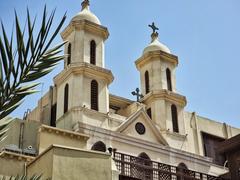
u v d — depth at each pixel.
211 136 41.00
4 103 7.44
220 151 28.81
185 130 37.19
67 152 18.83
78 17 36.47
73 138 26.53
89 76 33.81
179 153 34.28
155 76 38.78
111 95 36.78
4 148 24.47
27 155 22.72
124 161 24.36
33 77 7.60
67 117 32.06
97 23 36.72
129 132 32.72
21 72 7.56
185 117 40.06
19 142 28.81
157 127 35.19
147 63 40.03
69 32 36.56
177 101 37.97
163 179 25.62
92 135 30.31
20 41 7.48
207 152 39.78
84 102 32.34
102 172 19.34
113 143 31.03
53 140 25.72
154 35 41.84
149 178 24.98
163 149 33.44
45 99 38.19
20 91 7.52
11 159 20.73
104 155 19.83
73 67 33.41
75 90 32.81
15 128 29.22
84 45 35.16
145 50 40.69
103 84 34.19
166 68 39.62
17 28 7.46
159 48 40.22
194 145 39.06
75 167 18.70
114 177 20.23
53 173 18.00
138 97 38.16
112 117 33.25
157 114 36.53
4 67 7.38
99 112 32.53
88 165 19.09
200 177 27.61
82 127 30.19
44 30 7.68
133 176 24.25
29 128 29.77
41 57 7.70
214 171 35.81
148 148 32.66
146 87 39.44
